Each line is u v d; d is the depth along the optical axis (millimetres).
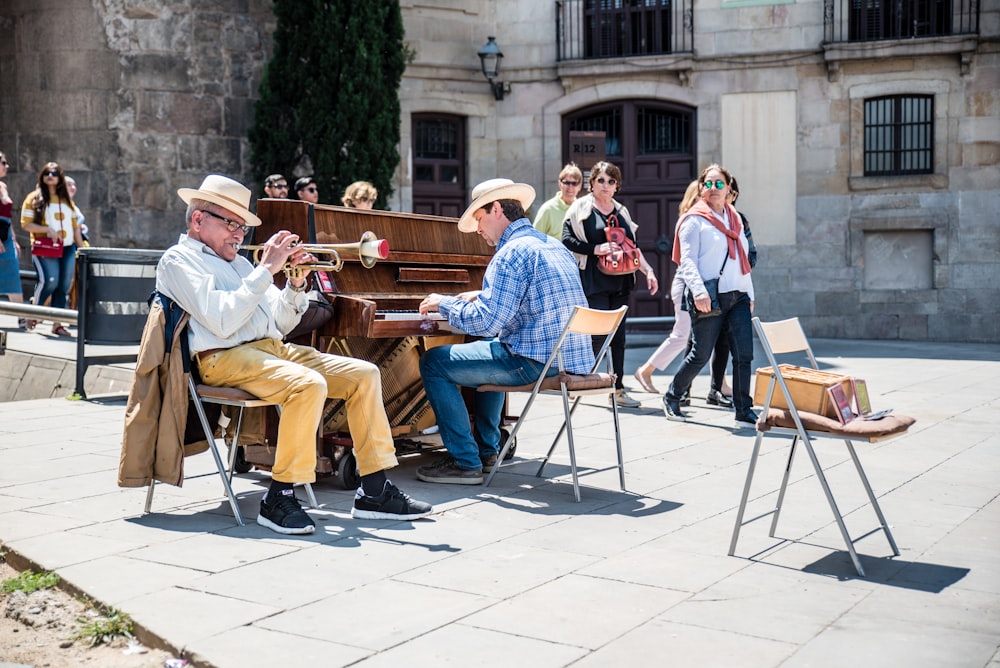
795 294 17344
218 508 5094
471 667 3119
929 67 16688
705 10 17312
